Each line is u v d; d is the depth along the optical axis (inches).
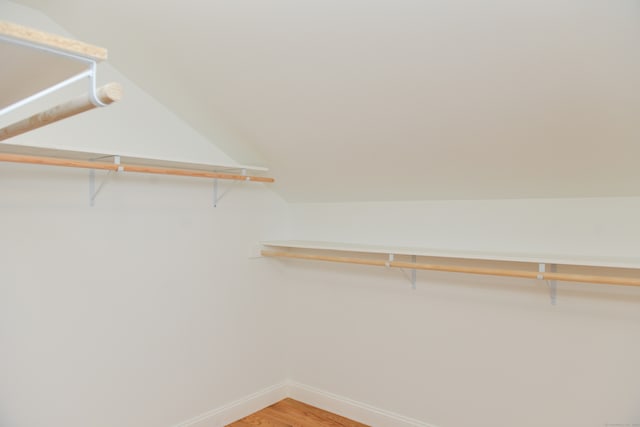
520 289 96.6
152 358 104.9
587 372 88.9
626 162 77.1
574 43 60.0
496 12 59.4
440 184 103.1
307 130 99.7
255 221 130.0
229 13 72.6
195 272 114.2
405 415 114.3
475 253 94.2
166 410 107.6
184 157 112.0
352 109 87.8
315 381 133.3
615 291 85.7
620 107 67.0
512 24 60.3
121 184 99.2
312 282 133.6
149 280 104.3
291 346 139.4
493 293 100.2
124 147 99.5
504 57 65.6
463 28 63.2
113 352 97.7
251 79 88.2
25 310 84.5
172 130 109.5
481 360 102.1
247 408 126.3
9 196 82.6
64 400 90.0
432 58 69.9
